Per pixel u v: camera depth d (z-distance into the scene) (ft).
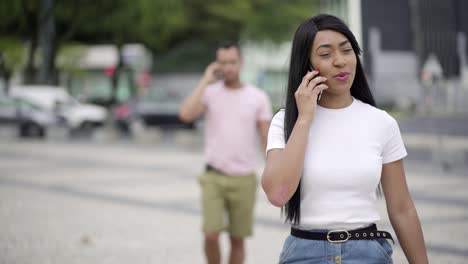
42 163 59.67
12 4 106.52
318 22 10.41
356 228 10.37
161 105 112.27
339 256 10.28
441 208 33.86
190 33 153.17
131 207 35.50
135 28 113.80
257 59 156.04
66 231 29.01
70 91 162.61
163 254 24.77
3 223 30.78
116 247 25.93
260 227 29.37
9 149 75.97
